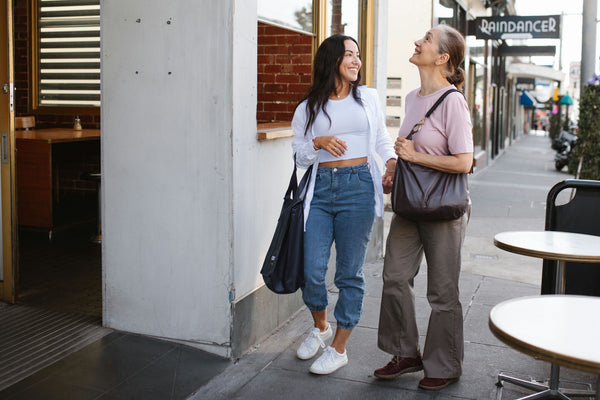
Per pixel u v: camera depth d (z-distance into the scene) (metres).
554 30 12.97
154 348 3.82
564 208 3.67
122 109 3.82
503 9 22.98
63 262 5.74
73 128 7.95
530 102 48.22
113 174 3.89
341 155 3.54
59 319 4.23
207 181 3.68
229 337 3.76
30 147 6.68
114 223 3.93
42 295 4.74
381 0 6.43
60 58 8.30
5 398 3.18
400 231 3.53
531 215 9.73
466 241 7.74
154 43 3.69
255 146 3.88
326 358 3.70
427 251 3.46
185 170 3.71
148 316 3.93
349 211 3.58
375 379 3.65
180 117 3.69
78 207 8.15
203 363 3.72
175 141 3.71
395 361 3.64
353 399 3.39
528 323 2.04
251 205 3.89
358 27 6.10
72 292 4.83
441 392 3.49
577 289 3.69
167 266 3.84
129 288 3.96
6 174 4.41
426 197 3.27
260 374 3.67
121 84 3.80
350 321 3.70
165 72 3.69
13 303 4.52
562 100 31.66
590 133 10.38
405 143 3.33
